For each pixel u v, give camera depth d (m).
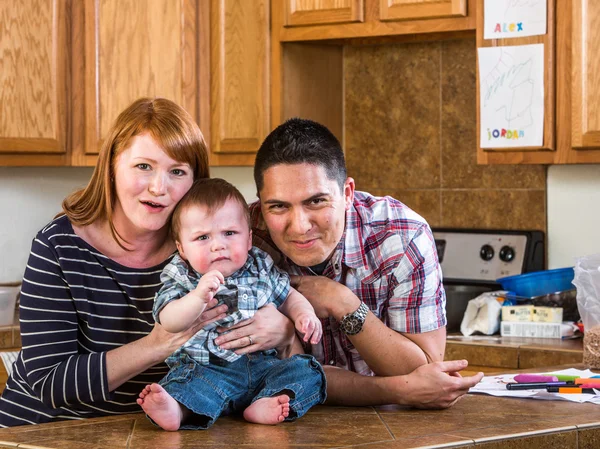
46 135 3.25
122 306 1.82
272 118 3.30
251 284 1.72
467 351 2.80
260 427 1.55
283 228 1.68
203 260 1.71
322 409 1.71
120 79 3.29
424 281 1.82
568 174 3.18
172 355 1.71
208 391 1.60
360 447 1.40
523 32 2.85
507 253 3.20
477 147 2.95
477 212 3.35
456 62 3.36
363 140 3.56
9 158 3.26
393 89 3.49
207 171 1.85
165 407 1.50
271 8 3.27
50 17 3.23
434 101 3.41
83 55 3.29
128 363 1.65
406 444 1.41
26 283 1.77
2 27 3.18
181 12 3.28
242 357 1.69
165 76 3.29
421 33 3.16
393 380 1.70
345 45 3.55
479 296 3.04
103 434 1.50
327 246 1.69
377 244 1.82
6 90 3.19
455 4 2.94
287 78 3.31
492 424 1.55
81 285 1.79
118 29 3.29
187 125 1.79
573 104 2.79
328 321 1.86
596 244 3.13
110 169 1.78
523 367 2.71
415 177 3.47
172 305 1.60
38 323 1.76
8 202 3.62
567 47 2.80
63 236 1.80
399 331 1.83
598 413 1.63
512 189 3.27
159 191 1.73
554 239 3.21
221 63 3.32
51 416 1.87
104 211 1.81
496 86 2.90
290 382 1.62
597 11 2.75
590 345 2.19
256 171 1.69
